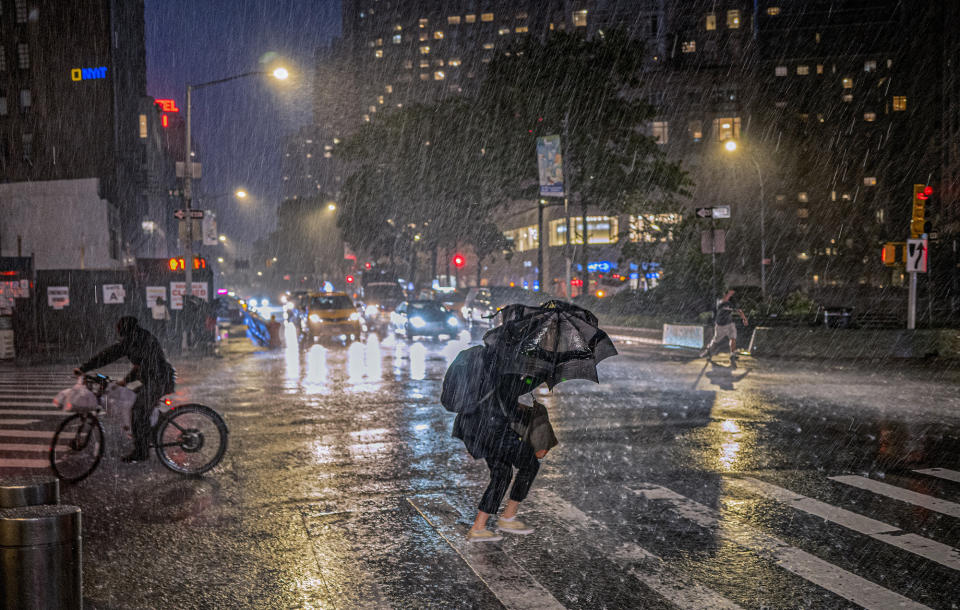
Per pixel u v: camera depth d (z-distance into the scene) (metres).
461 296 42.59
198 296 24.56
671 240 37.25
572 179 39.12
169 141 79.00
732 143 32.59
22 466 8.15
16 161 51.03
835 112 72.38
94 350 24.84
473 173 47.34
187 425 7.71
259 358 21.61
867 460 8.16
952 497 6.70
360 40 144.25
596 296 43.22
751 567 4.99
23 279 25.66
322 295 28.89
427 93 136.62
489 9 133.75
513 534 5.71
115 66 53.00
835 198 71.88
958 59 57.06
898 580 4.76
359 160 56.38
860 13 72.81
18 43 51.16
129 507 6.52
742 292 32.88
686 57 70.69
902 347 19.86
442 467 7.96
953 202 54.88
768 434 9.61
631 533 5.71
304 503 6.62
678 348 24.06
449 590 4.63
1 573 3.17
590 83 37.84
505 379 5.48
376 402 12.53
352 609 4.37
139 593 4.63
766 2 74.06
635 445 8.97
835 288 63.09
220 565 5.11
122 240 54.53
